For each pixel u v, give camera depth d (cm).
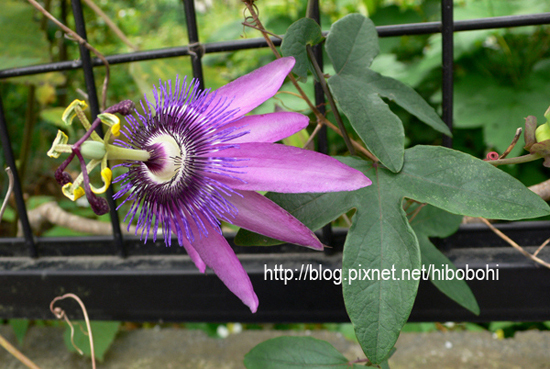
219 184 13
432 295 21
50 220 32
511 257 20
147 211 14
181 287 22
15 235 34
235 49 20
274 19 48
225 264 14
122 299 22
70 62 21
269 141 13
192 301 22
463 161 14
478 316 21
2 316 23
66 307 23
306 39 15
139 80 24
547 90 35
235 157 13
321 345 18
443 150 14
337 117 16
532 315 20
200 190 13
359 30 16
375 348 13
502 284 20
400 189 14
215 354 27
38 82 31
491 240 21
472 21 18
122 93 56
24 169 36
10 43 26
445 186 14
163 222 14
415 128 38
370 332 13
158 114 14
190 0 19
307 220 14
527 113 34
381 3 47
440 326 30
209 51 20
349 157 15
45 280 23
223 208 13
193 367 26
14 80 31
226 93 14
